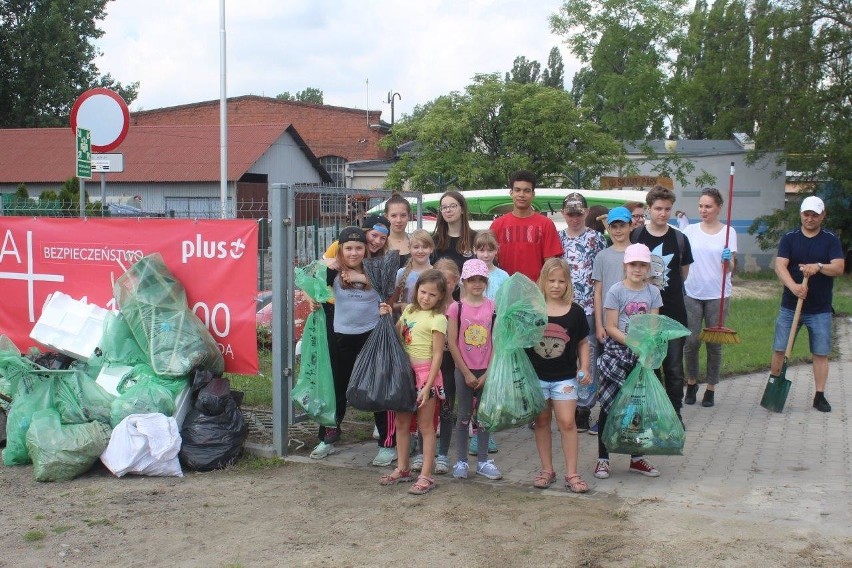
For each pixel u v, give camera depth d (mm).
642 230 6957
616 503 5199
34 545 4590
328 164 46000
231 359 6438
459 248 6801
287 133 34688
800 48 26328
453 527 4801
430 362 5586
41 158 33750
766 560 4230
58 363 6543
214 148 32656
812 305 7676
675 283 6785
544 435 5617
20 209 7969
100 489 5543
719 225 8000
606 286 6719
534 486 5574
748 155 26734
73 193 17484
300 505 5207
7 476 5867
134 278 6371
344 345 6172
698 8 35938
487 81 24109
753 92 26797
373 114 46219
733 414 7691
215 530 4793
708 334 7613
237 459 6137
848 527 4676
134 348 6367
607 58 28859
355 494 5426
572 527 4770
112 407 5969
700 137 46906
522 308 5336
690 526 4734
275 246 6172
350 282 6152
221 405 6047
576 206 7109
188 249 6516
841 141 25828
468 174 23250
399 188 25000
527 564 4258
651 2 28203
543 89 24312
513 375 5344
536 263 6844
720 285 7891
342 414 6340
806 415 7602
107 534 4742
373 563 4305
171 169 31531
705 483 5570
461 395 5770
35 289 7301
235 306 6379
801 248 7645
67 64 41219
